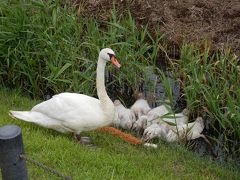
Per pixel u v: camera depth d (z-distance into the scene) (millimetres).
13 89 13180
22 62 13195
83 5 16188
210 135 12102
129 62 13102
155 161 10180
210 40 14453
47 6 13516
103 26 15727
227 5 15617
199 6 15750
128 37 14164
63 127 10258
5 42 12922
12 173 6977
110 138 10930
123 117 12023
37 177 8672
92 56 13117
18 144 6852
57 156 9297
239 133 11297
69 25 13406
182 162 10438
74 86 12539
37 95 13195
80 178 8648
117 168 9289
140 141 10859
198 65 12641
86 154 9531
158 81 13578
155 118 11836
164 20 15438
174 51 14688
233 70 12688
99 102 10219
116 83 13594
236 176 10203
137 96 13117
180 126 11664
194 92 11992
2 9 13383
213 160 11094
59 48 13031
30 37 12930
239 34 14750
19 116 10383
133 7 15898
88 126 10094
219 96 11984
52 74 12500
